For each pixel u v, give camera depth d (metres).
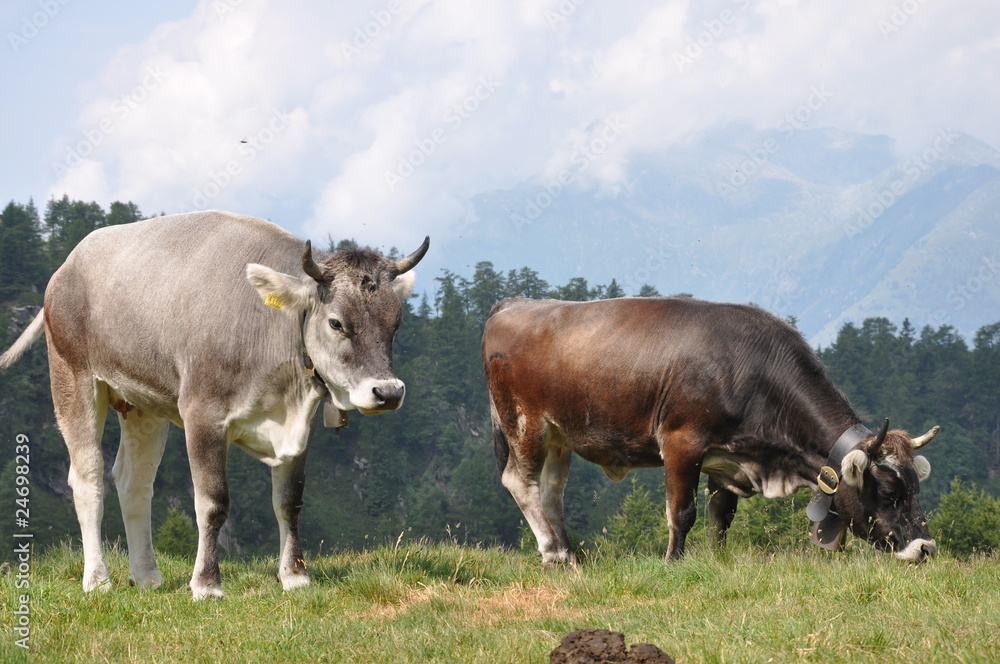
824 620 6.23
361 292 8.19
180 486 93.94
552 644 5.94
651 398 10.05
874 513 9.48
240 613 7.56
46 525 82.56
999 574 7.80
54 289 9.48
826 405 9.83
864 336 162.62
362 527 108.31
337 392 8.34
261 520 92.56
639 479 99.06
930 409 141.88
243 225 9.05
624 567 8.86
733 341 9.91
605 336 10.38
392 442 119.38
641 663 4.98
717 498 10.83
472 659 5.83
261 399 8.53
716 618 6.52
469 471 105.88
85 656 6.22
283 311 8.47
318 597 7.93
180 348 8.59
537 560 10.88
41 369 100.12
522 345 10.95
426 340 139.00
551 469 11.40
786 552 9.38
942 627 5.90
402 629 6.69
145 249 9.15
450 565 9.47
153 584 9.16
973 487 51.12
